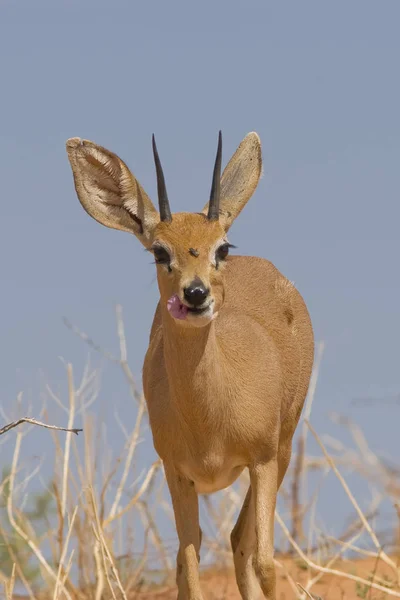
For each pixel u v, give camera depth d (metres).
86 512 22.84
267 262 23.47
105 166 20.78
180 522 20.55
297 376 22.75
